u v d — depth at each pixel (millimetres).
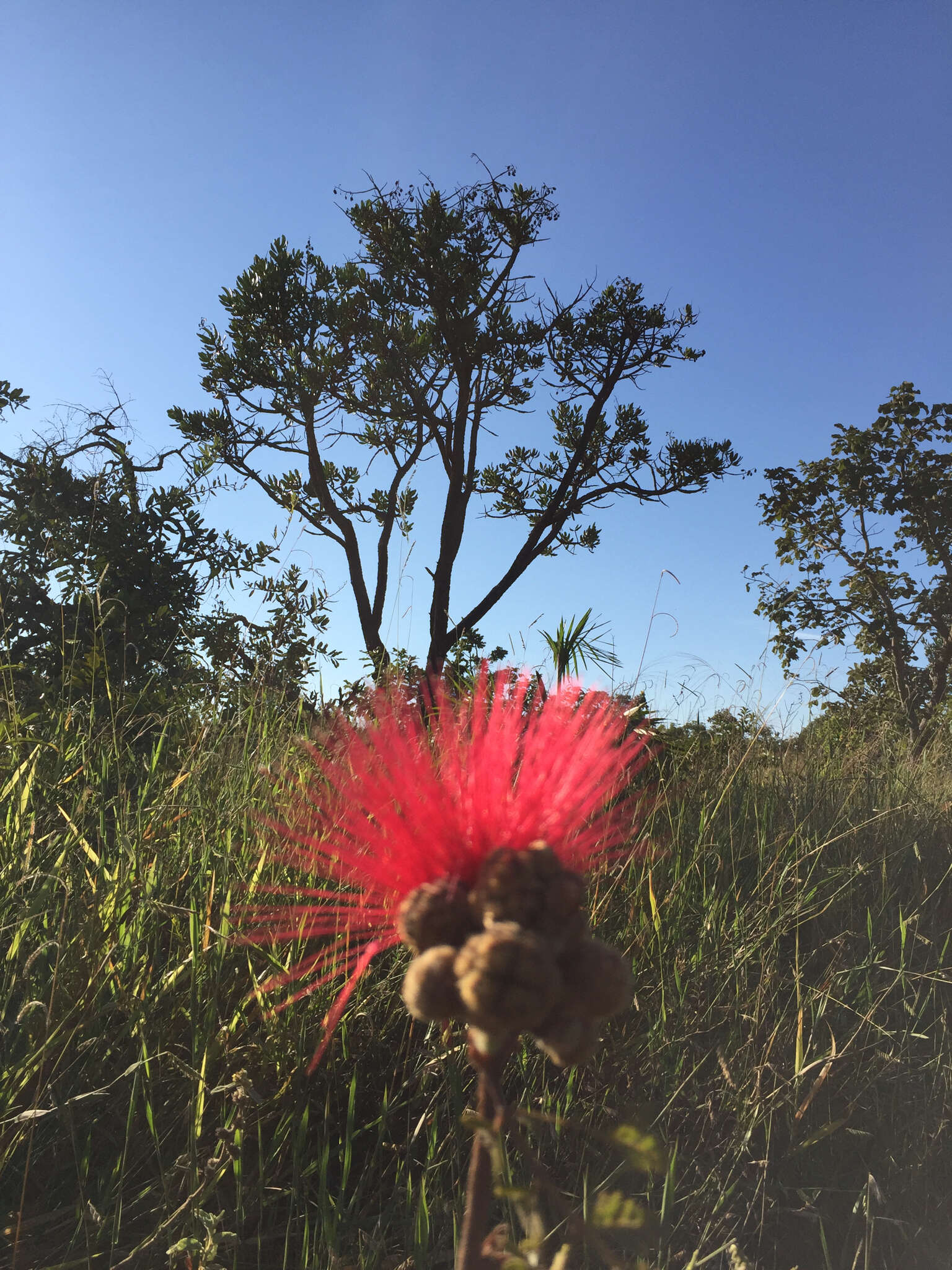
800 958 2631
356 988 1898
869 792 3969
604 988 514
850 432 19125
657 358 13273
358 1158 1796
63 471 5062
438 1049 1827
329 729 2430
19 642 4680
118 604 4621
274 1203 1650
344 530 12203
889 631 18375
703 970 2258
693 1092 1981
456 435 12977
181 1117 1669
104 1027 1722
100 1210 1445
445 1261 1540
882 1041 2242
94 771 2498
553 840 590
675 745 3775
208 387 12180
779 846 3035
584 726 625
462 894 556
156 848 2188
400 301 12812
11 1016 1655
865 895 3010
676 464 13352
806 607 19266
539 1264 578
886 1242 1821
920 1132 2043
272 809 2373
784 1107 1979
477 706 644
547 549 13047
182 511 5266
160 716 3400
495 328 12703
